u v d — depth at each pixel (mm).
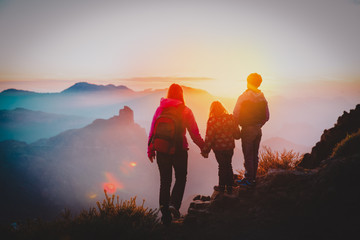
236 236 3291
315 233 2996
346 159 3934
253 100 4605
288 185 4129
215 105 4715
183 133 4145
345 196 3352
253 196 4211
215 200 4242
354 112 5617
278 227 3295
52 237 3334
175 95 4281
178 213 4078
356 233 2801
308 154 6012
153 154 4242
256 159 4711
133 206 4156
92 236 3387
